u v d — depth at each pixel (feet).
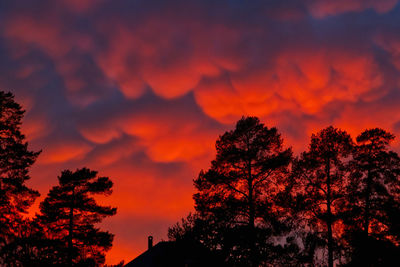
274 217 83.61
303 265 77.97
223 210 79.61
